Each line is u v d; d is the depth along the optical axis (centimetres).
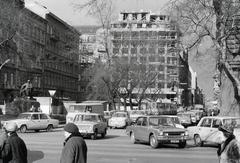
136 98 7469
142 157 1783
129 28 6138
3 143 809
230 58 3434
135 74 6175
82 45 6656
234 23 2764
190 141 2775
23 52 5619
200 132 2355
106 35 5794
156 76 6706
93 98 6700
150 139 2252
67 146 698
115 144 2397
